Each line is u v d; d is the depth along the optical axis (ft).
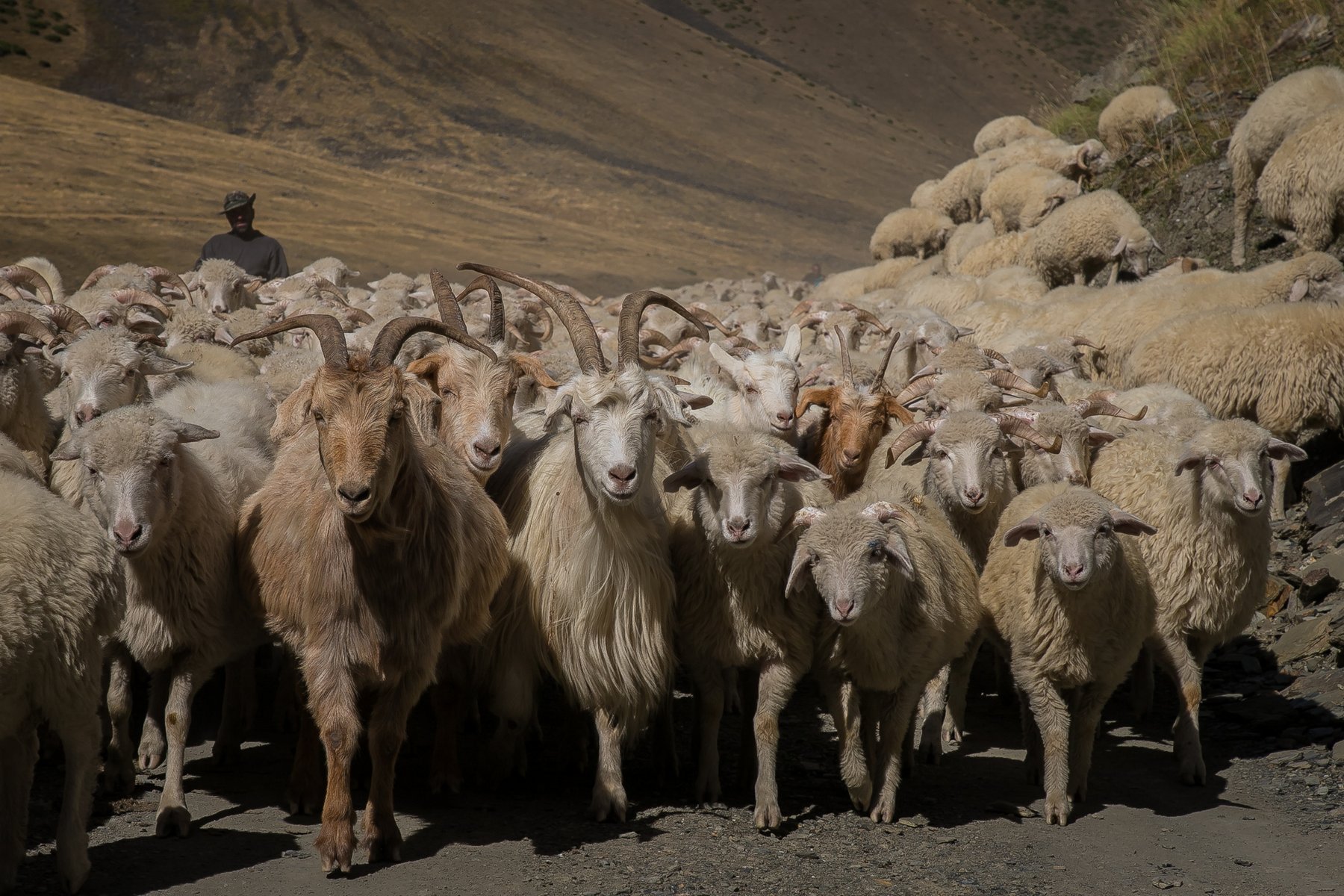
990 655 36.47
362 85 296.30
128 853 20.03
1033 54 477.77
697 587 23.40
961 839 21.65
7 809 18.70
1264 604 32.53
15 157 196.75
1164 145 68.69
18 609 17.92
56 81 269.03
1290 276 42.16
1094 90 96.63
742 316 56.34
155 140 229.04
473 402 24.58
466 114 290.35
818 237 249.34
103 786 22.95
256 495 23.09
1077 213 59.16
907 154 338.75
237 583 22.81
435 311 46.70
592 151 282.97
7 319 28.84
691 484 23.12
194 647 22.11
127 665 22.75
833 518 21.89
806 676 33.37
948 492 27.17
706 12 467.11
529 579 23.27
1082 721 23.85
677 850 20.81
